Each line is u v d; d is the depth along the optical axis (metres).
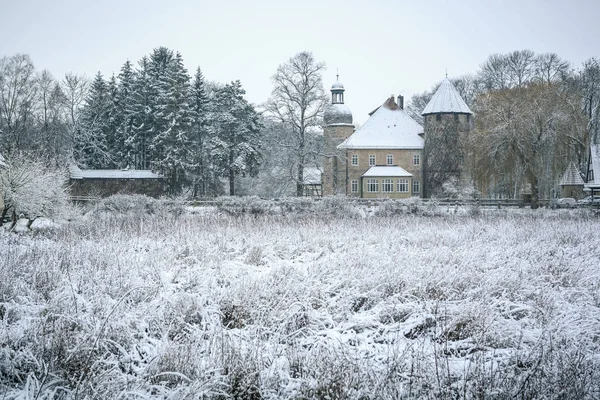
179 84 61.31
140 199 32.72
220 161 61.00
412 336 8.74
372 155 73.06
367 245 18.08
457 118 69.00
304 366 6.97
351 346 7.78
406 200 34.75
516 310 9.55
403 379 6.61
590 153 53.53
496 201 44.75
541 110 44.22
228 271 12.70
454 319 8.71
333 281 11.35
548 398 6.19
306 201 33.84
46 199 23.64
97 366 6.70
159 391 6.27
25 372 6.82
